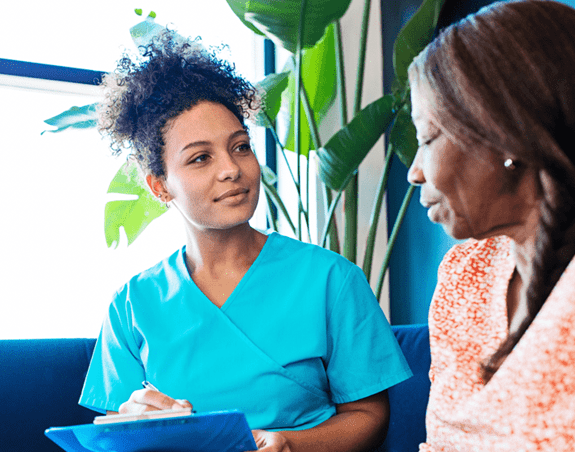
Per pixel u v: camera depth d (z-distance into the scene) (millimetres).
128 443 712
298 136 1766
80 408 1371
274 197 1906
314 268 1087
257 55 2502
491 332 557
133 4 2285
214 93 1056
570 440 424
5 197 2100
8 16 2117
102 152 2162
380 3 2264
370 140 1562
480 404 472
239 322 1050
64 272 2145
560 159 444
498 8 486
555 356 432
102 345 1175
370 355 1051
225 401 1013
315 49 2016
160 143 1028
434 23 1679
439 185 502
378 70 2234
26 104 2141
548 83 445
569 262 469
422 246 2014
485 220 503
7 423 1306
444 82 481
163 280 1137
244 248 1101
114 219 1880
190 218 1026
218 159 990
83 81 2178
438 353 581
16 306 2090
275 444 801
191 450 735
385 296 2182
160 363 1057
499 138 457
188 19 2398
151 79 1055
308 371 1039
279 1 1645
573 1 1391
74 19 2201
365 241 2232
